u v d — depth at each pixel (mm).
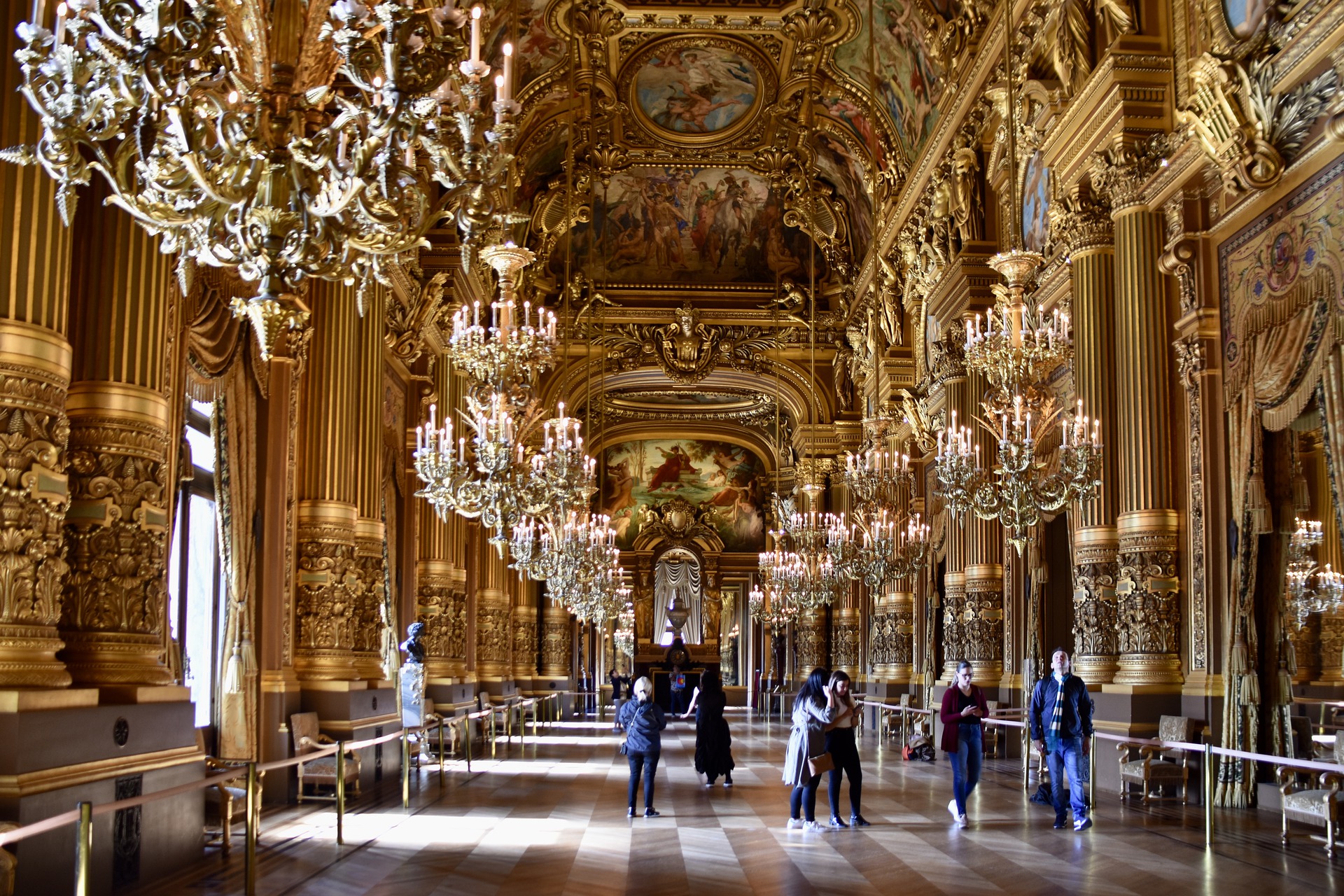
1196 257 13227
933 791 14953
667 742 25750
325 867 9062
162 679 8805
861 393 31125
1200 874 8867
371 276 6230
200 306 10969
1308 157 10953
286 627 13461
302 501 14172
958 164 20734
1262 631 12391
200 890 8016
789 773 11766
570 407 34469
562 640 38062
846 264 30938
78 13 5117
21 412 7340
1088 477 10867
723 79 26734
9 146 7418
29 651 7266
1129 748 13305
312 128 5758
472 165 5730
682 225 32500
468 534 26000
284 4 5672
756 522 45438
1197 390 13195
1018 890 8289
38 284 7500
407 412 20734
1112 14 14227
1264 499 12078
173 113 5078
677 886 8484
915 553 17281
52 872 7043
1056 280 17234
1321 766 9469
